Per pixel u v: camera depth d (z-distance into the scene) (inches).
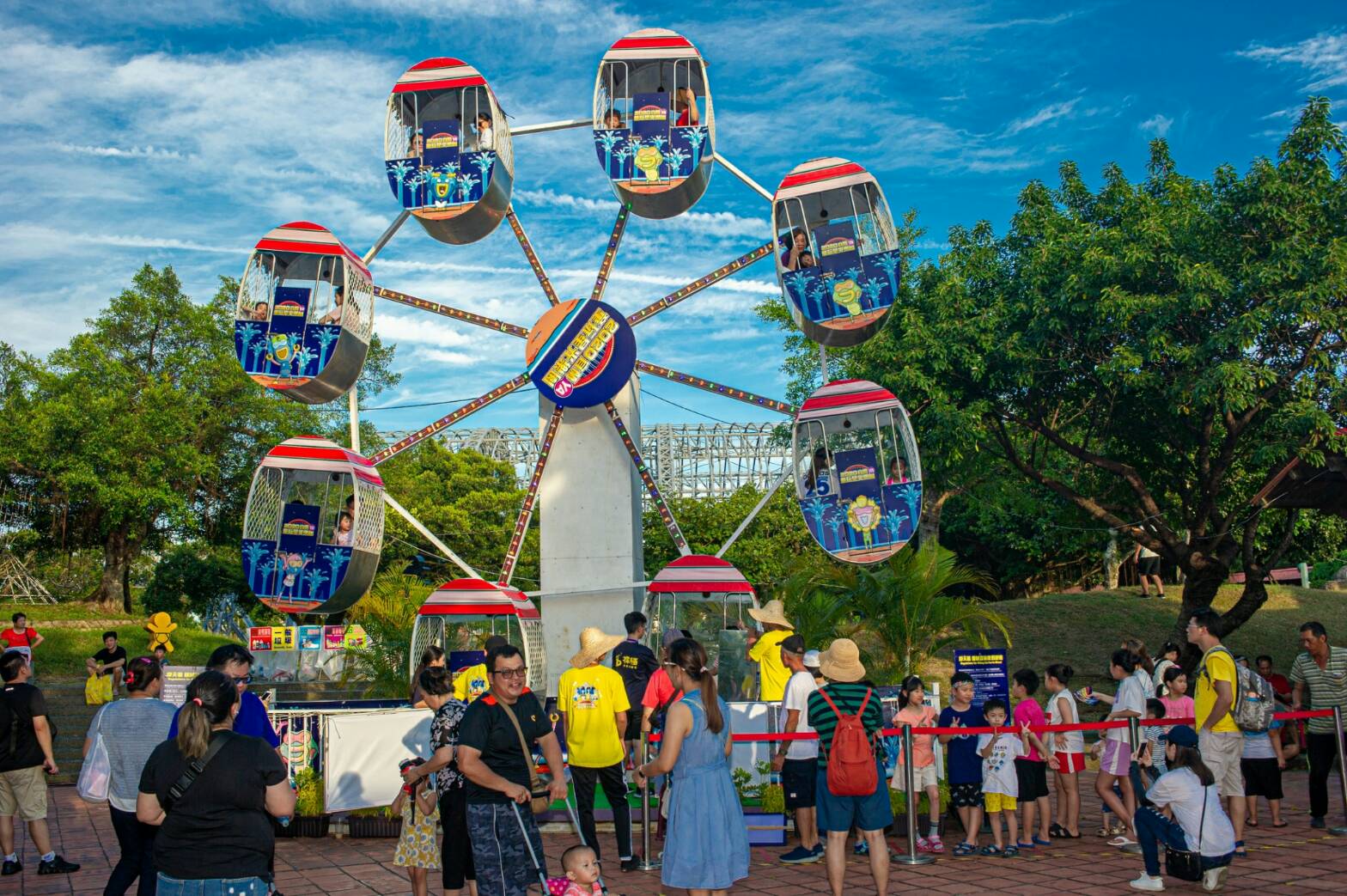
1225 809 376.5
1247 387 755.4
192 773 197.3
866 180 561.9
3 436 1206.3
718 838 270.8
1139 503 994.1
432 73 603.8
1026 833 405.1
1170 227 835.4
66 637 1101.1
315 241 580.7
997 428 964.0
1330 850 384.8
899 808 432.5
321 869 384.2
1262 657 589.3
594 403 591.5
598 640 381.1
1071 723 408.2
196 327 1314.0
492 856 248.2
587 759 368.5
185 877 194.7
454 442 2399.1
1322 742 434.0
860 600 737.0
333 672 730.8
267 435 1323.8
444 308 626.5
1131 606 1127.6
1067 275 845.2
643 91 632.4
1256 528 927.7
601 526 591.5
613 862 389.4
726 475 2461.9
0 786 382.0
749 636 518.0
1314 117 783.7
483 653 518.3
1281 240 780.6
